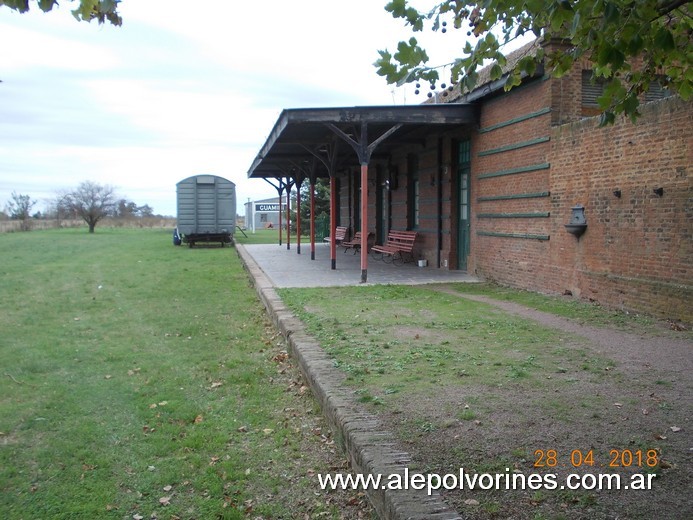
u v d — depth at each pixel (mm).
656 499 3221
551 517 3049
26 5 3307
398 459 3684
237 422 5195
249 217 57312
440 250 15680
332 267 15531
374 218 21750
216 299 12000
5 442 4766
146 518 3674
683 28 4062
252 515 3713
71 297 12227
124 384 6262
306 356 6246
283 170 23953
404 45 3787
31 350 7703
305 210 38250
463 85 4062
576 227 9641
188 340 8352
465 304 9680
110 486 4062
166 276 16000
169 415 5348
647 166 8305
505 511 3123
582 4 3127
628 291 8688
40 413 5387
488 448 3871
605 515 3066
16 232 47344
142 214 72062
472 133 13531
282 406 5602
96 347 7945
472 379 5379
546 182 10734
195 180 28828
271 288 11703
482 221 13258
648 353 6273
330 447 4566
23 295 12508
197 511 3754
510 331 7492
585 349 6492
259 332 8820
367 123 12500
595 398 4820
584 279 9727
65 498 3902
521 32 4062
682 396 4852
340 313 8836
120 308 10969
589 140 9500
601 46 3270
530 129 11156
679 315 7777
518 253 11773
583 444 3924
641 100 10477
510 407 4629
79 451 4578
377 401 4750
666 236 8008
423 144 16562
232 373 6648
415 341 6965
